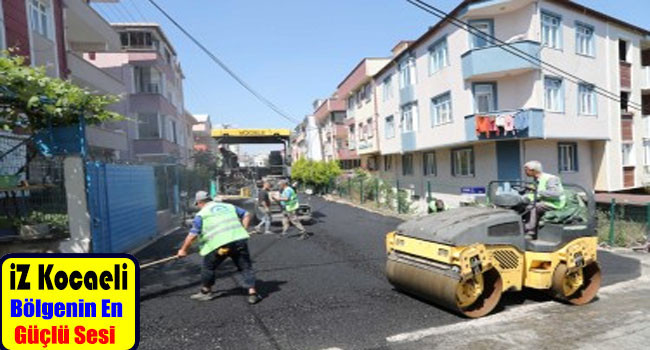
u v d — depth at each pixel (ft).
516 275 17.11
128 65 82.48
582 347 13.26
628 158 67.87
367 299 18.72
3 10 36.40
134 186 33.22
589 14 60.70
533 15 53.83
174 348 13.87
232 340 14.44
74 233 24.76
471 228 16.15
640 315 16.12
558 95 56.80
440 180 70.85
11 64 19.72
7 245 22.95
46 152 24.89
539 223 18.52
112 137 60.08
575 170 61.41
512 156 56.18
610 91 63.57
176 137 98.84
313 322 15.98
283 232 37.50
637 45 69.36
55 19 47.42
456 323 15.69
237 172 57.82
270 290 20.29
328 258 27.61
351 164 127.24
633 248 30.22
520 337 14.21
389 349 13.48
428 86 67.77
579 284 17.63
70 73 50.62
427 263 17.13
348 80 112.06
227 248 17.90
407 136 73.97
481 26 57.57
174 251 30.53
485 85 58.03
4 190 21.56
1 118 23.09
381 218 52.26
